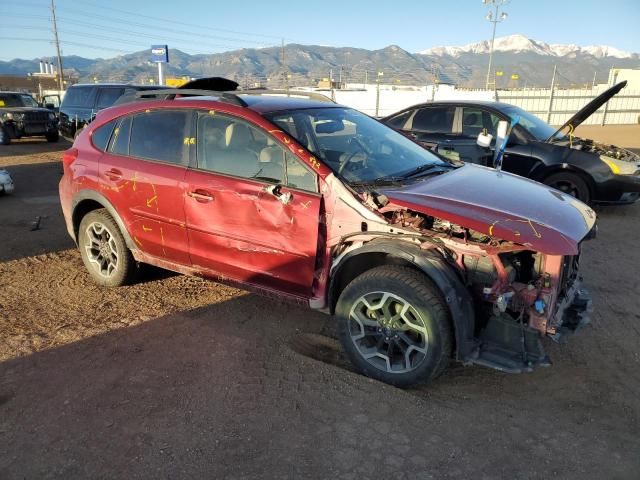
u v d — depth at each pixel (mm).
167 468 2588
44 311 4375
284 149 3490
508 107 8336
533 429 2875
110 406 3088
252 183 3588
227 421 2939
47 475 2551
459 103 8398
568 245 2818
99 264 4809
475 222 2926
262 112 3727
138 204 4211
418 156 4234
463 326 2949
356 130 4160
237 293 4715
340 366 3529
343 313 3340
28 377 3400
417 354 3158
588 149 7746
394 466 2594
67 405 3100
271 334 3969
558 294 3137
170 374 3422
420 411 3027
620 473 2543
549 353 3695
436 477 2520
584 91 31688
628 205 8664
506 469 2572
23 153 14906
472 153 7805
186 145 3971
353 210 3238
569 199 3672
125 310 4383
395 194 3227
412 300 3029
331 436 2814
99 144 4562
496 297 2881
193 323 4145
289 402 3111
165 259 4258
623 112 32500
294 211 3387
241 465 2604
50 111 17453
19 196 8977
